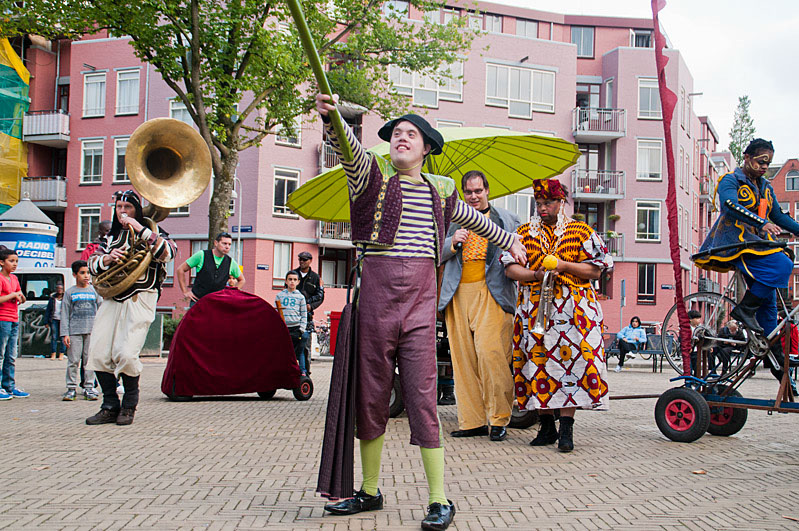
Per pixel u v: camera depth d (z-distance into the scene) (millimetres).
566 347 5379
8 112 32656
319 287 10055
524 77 35750
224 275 8750
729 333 6047
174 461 4711
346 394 3369
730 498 3902
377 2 19516
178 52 16953
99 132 33750
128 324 6297
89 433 5836
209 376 8328
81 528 3154
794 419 7648
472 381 6105
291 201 7641
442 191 3535
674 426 5918
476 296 6047
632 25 40344
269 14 17281
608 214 37344
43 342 18484
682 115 39719
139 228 6219
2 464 4520
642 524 3371
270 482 4137
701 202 49781
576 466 4785
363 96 20188
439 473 3350
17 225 21266
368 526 3260
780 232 5582
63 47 35406
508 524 3355
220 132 16688
